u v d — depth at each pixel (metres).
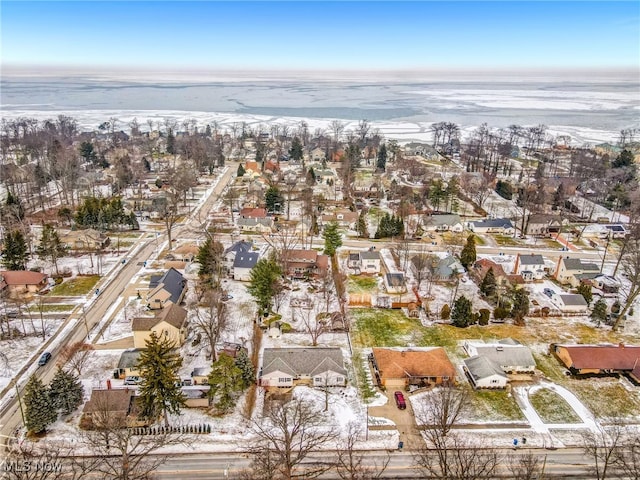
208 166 172.00
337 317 72.06
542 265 90.25
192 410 53.44
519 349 62.25
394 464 46.53
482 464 44.34
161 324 62.53
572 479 44.94
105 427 45.28
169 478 44.41
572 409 54.91
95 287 82.25
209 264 79.62
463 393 52.62
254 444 48.62
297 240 107.44
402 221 110.62
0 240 98.62
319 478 44.72
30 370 59.59
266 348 61.81
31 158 181.38
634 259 82.50
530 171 177.88
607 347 63.72
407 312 76.31
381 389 57.62
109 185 150.75
